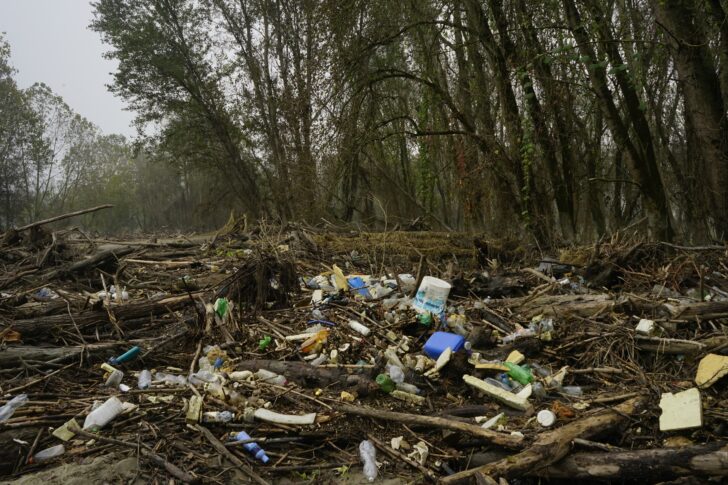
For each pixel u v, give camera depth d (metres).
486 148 11.36
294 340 4.71
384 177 18.88
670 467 2.65
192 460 3.05
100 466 2.94
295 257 8.52
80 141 47.84
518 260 9.36
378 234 10.55
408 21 12.42
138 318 5.37
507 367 4.08
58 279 7.20
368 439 3.29
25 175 37.53
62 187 47.72
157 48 25.16
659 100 13.05
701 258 6.96
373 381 3.88
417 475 2.98
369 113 12.20
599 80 9.42
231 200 31.55
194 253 10.68
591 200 14.67
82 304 5.56
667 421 3.19
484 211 13.23
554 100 10.71
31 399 3.66
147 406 3.56
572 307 5.27
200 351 4.61
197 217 35.50
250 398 3.65
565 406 3.50
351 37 11.40
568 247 9.57
